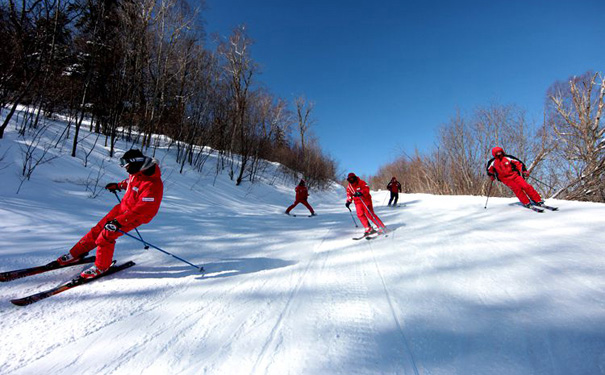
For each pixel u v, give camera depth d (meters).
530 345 1.49
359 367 1.42
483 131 15.98
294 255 3.74
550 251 3.07
